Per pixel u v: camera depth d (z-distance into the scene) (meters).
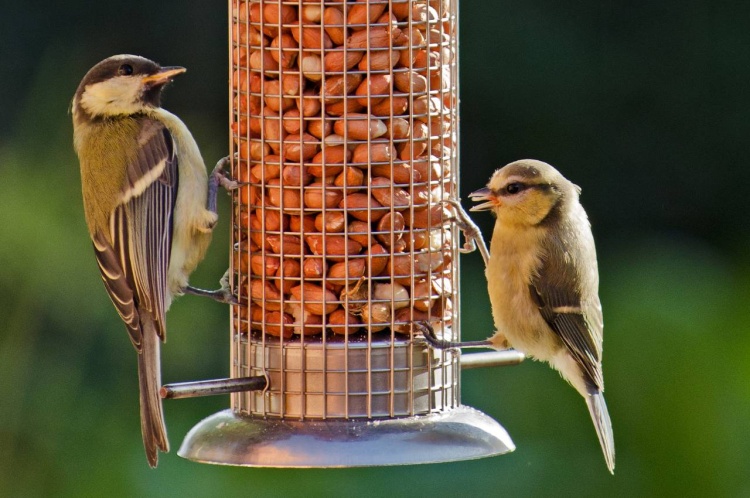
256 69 9.87
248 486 13.56
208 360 14.20
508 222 10.90
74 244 13.83
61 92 15.21
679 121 17.69
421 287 9.86
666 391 14.00
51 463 13.46
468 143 17.67
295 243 9.83
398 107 9.75
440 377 9.98
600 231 17.55
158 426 9.95
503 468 13.83
